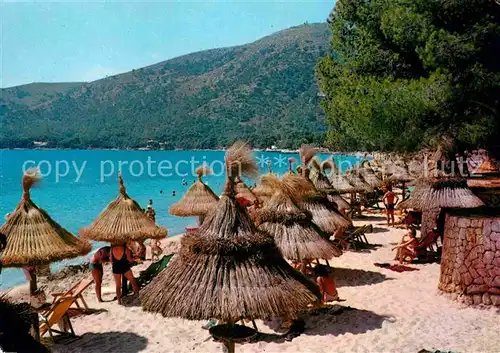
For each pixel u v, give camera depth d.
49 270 13.81
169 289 4.88
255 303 4.65
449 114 15.94
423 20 16.14
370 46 19.27
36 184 8.80
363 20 19.91
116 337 8.33
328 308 8.77
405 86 16.27
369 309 8.91
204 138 184.75
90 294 10.98
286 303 4.73
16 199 38.66
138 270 13.72
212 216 5.08
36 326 3.90
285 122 181.88
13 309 3.64
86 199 38.75
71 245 8.59
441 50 15.22
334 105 21.59
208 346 7.76
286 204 9.21
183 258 5.03
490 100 16.16
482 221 8.77
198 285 4.76
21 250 8.07
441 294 9.51
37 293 8.66
